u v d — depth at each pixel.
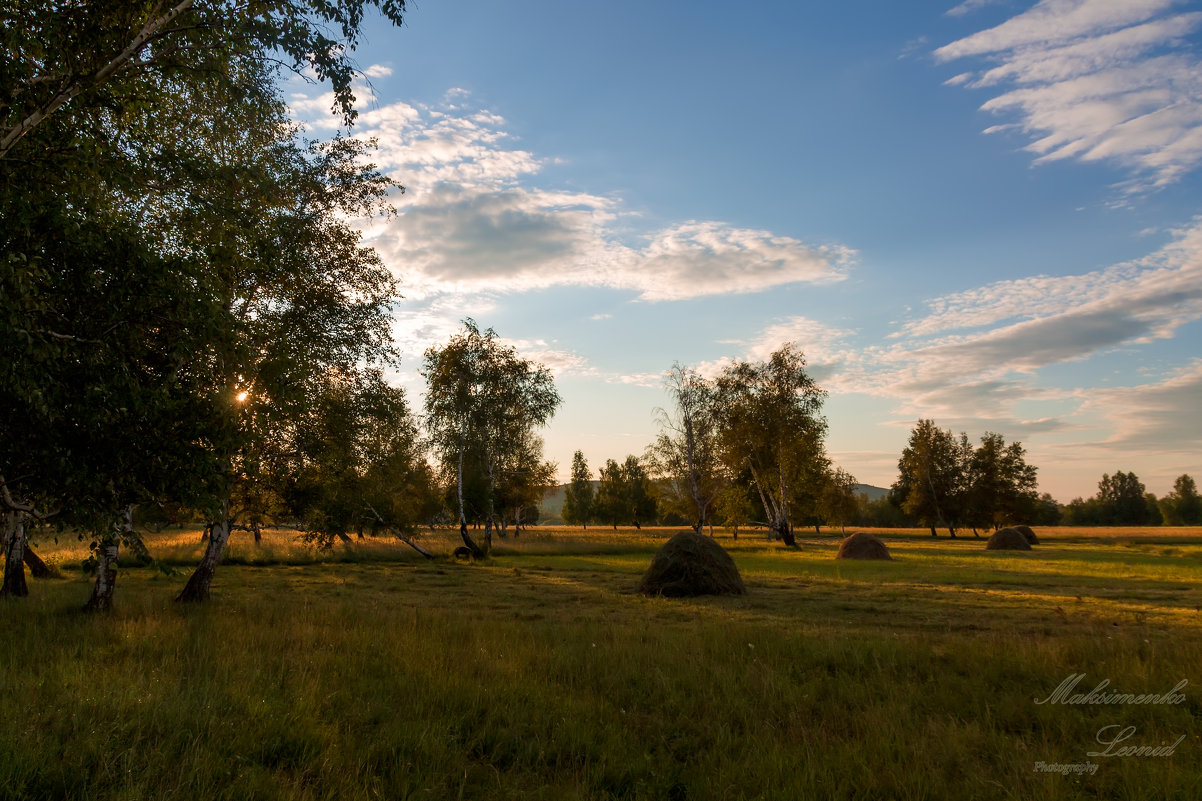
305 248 16.55
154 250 8.62
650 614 14.61
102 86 8.92
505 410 38.41
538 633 10.71
